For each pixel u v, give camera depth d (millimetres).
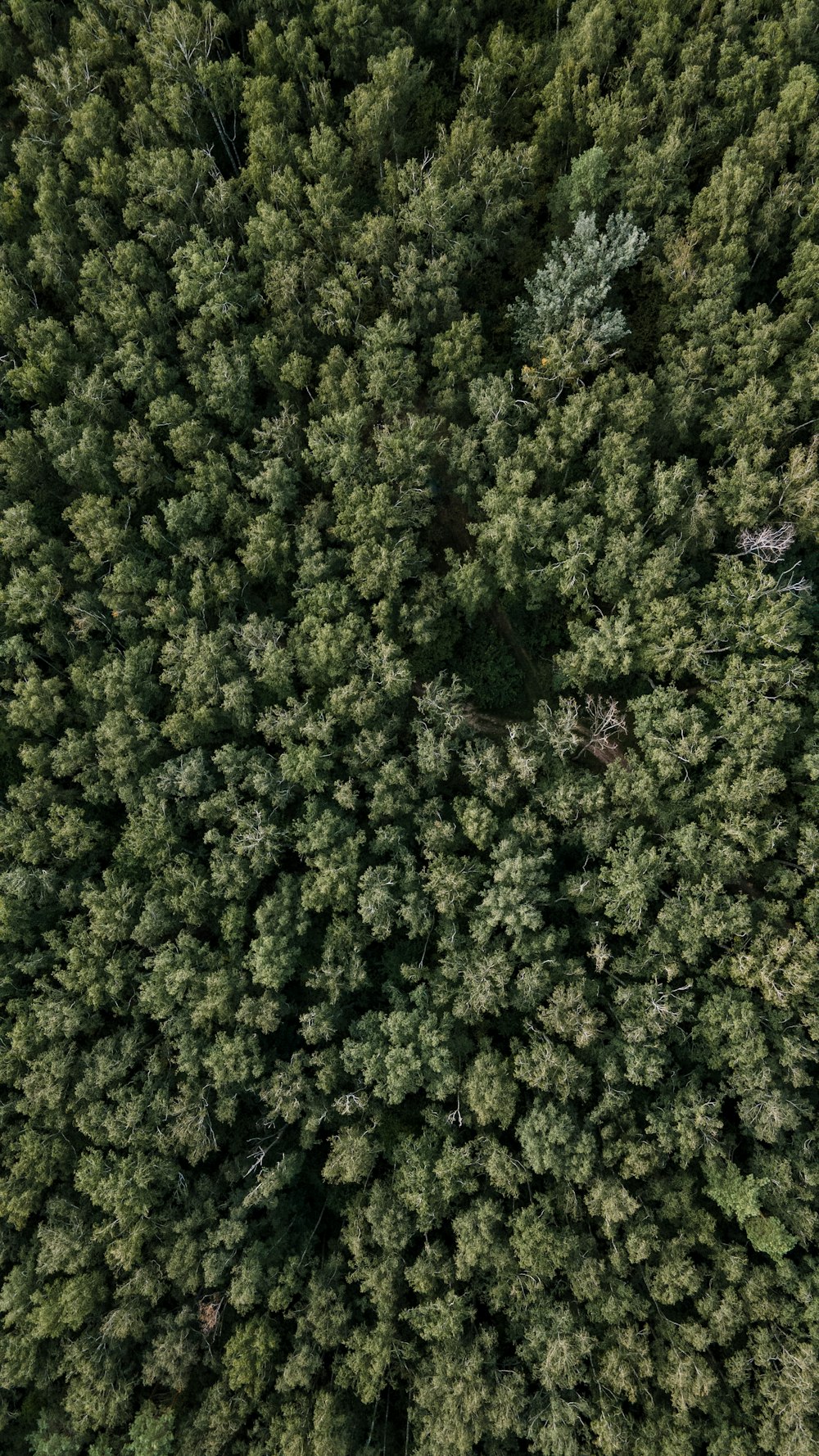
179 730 45312
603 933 44438
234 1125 46000
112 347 49406
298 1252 43906
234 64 48812
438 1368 38719
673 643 44281
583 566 45781
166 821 44531
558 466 45406
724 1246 41094
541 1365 38938
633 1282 41375
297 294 48500
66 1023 42562
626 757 49031
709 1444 38750
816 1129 41656
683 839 43406
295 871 48219
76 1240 40656
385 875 44719
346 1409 41250
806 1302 38750
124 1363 41531
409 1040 42750
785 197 45344
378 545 45719
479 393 45781
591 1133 41469
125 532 46531
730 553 47031
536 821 45406
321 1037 43125
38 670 46156
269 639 46062
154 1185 42344
